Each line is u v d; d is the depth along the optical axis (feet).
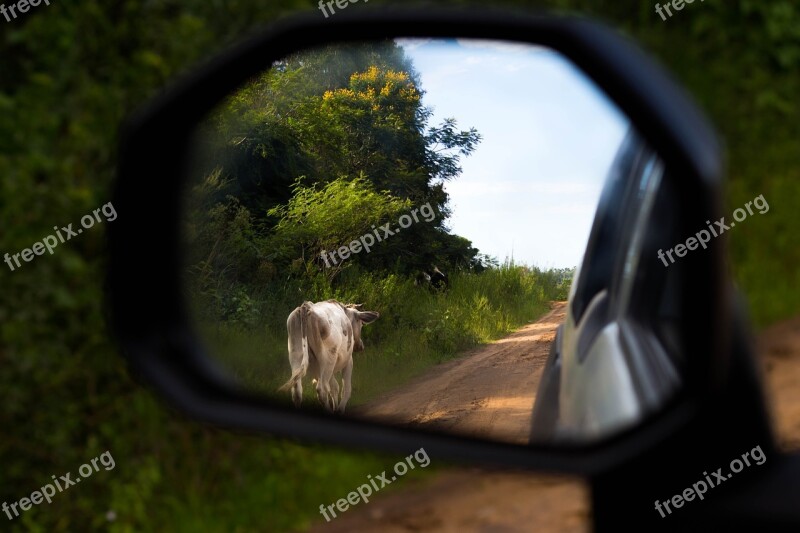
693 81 25.93
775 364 17.53
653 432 4.14
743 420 4.14
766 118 26.71
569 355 6.33
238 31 14.43
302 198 18.38
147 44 13.50
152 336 6.39
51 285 12.01
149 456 12.87
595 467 4.33
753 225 24.32
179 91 6.91
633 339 5.24
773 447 4.17
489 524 12.22
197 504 13.41
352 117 17.25
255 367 16.49
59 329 12.39
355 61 17.20
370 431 5.10
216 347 15.31
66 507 12.42
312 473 14.53
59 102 12.82
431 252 13.38
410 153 15.78
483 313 10.70
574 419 5.00
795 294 23.32
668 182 5.31
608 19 25.30
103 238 12.51
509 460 4.61
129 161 6.66
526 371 8.63
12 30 13.20
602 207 6.87
